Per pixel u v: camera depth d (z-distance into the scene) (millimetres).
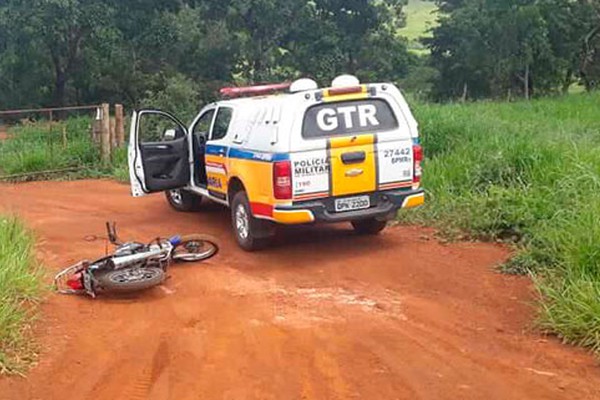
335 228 11062
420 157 9727
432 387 5789
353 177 9352
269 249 10109
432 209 11094
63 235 11266
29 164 17766
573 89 41906
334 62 37312
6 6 30875
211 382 5945
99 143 18312
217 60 36531
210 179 11008
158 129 20609
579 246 7543
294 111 9172
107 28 31859
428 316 7363
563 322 6719
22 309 7125
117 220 12406
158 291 8391
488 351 6480
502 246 9750
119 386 5883
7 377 5961
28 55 33281
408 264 9156
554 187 10312
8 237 8750
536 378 5926
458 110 16922
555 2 36000
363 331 7000
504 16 35719
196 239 9477
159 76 34250
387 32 39031
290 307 7746
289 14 36656
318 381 5926
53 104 35875
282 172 9109
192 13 34906
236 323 7289
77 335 6957
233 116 10492
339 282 8578
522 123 16578
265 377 6020
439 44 40406
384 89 9586
